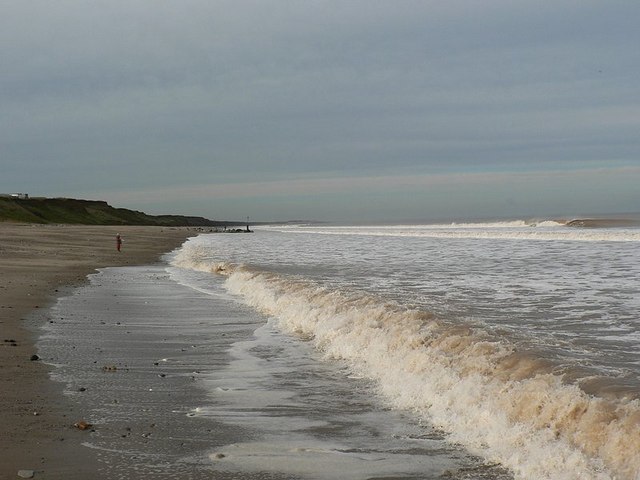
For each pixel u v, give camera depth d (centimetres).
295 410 819
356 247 4997
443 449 676
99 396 872
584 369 802
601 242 4766
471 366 864
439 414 773
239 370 1033
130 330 1386
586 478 557
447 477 603
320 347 1205
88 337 1291
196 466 631
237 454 664
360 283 2077
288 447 686
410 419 778
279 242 6538
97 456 650
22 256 3522
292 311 1518
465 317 1309
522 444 645
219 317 1578
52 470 611
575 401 655
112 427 745
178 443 695
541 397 689
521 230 7856
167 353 1159
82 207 16775
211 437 716
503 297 1680
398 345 1038
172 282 2478
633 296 1695
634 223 10069
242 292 2067
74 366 1040
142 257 4128
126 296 1995
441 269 2667
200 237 8756
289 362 1089
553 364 825
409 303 1546
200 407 831
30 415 779
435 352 952
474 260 3200
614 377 760
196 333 1362
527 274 2364
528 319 1306
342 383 948
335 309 1404
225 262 3278
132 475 604
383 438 713
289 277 2200
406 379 905
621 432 578
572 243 4712
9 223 10500
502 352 899
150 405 838
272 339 1296
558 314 1378
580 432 616
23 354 1110
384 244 5438
